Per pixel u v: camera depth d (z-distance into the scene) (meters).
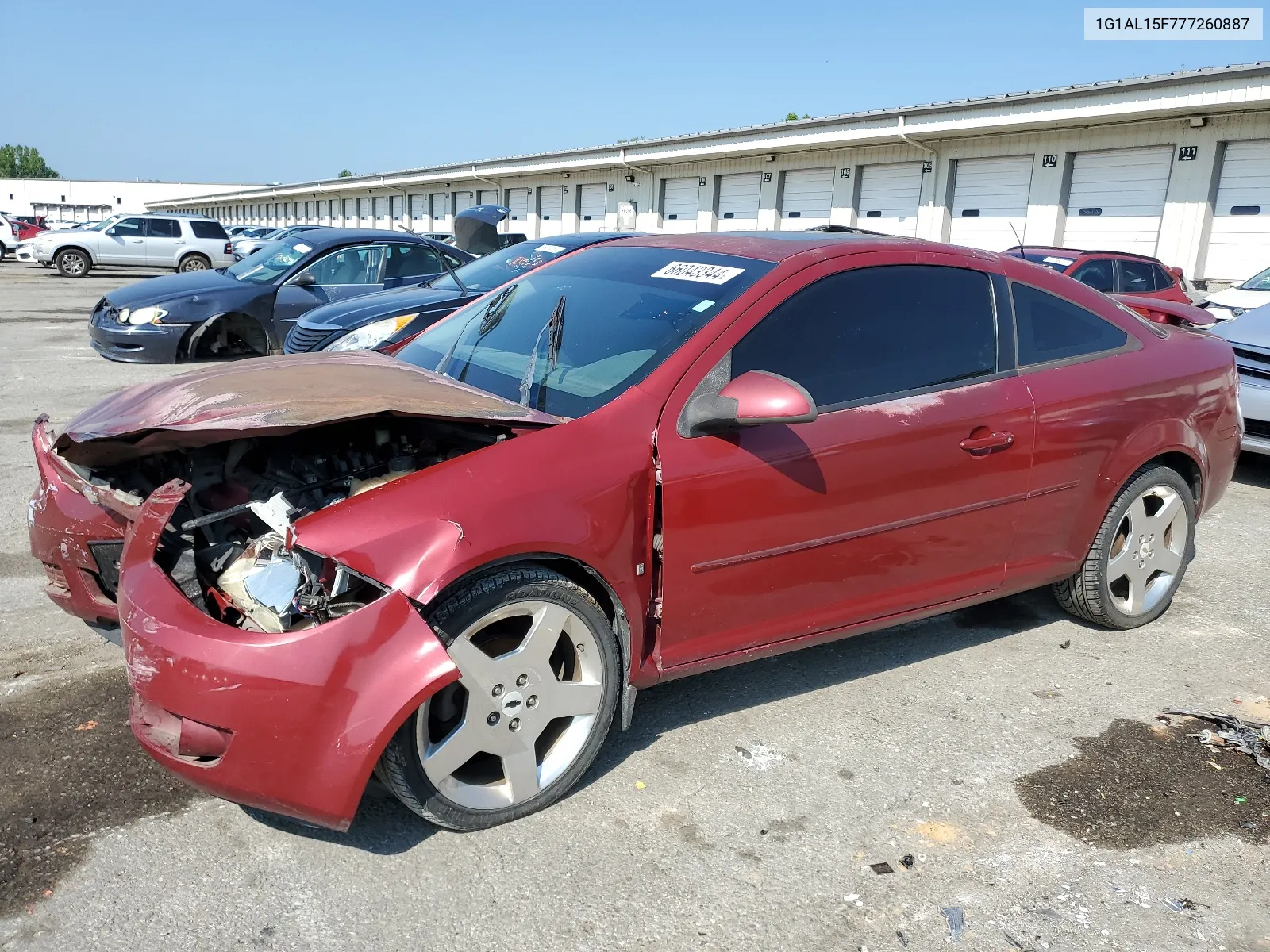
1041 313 3.77
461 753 2.58
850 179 22.58
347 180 52.44
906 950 2.31
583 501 2.66
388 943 2.28
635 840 2.68
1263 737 3.29
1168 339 4.21
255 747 2.31
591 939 2.31
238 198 80.31
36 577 4.43
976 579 3.63
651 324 3.16
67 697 3.34
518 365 3.30
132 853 2.56
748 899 2.47
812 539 3.12
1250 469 7.45
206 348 10.42
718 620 3.04
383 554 2.40
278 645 2.31
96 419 3.04
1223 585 4.82
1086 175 18.33
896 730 3.32
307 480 3.16
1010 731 3.34
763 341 3.07
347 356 3.80
